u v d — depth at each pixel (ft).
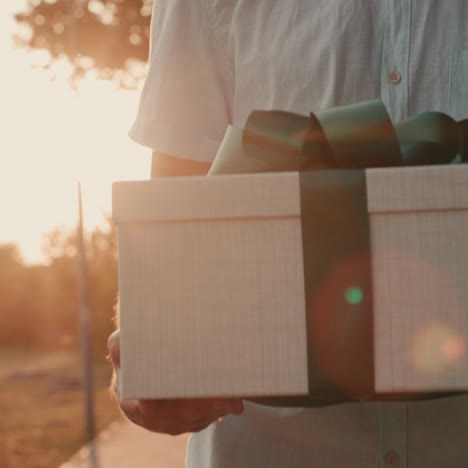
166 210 3.95
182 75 6.23
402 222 3.91
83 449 39.63
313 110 5.66
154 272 3.97
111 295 124.06
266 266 3.96
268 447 5.60
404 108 5.46
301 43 5.69
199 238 3.97
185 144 6.24
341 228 3.91
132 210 3.95
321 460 5.49
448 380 3.90
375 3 5.57
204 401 4.30
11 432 47.42
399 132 4.51
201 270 3.97
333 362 3.92
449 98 5.42
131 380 3.97
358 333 3.91
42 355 151.02
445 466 5.33
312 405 4.23
